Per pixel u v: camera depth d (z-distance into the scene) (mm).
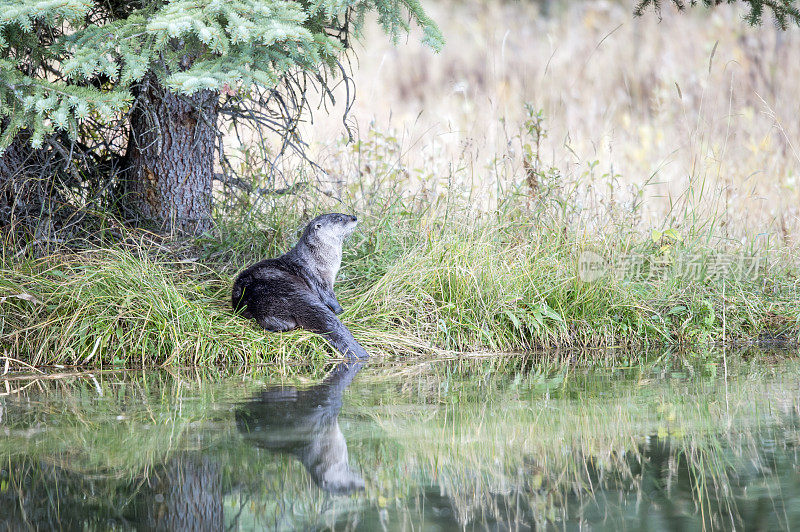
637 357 10969
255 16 9539
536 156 15164
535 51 28891
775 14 13430
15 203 12305
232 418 7258
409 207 14812
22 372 9938
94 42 9727
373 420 7168
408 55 31000
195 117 13352
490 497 5203
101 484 5457
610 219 14227
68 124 9695
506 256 13102
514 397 8164
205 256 13180
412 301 12305
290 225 14109
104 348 10750
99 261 11711
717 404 7734
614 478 5551
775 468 5719
